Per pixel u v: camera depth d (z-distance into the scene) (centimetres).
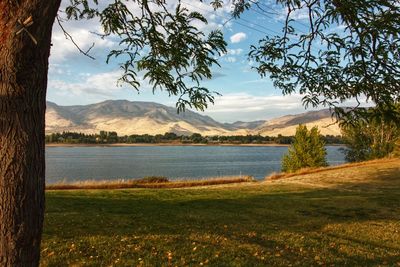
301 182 3234
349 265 1077
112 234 1240
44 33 326
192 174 8375
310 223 1659
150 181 3584
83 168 10544
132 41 567
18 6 310
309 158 5641
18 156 325
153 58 572
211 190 2709
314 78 513
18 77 320
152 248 1102
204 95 551
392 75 403
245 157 16475
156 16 554
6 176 323
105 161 13625
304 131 5769
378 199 2366
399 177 3331
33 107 331
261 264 1015
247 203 2139
